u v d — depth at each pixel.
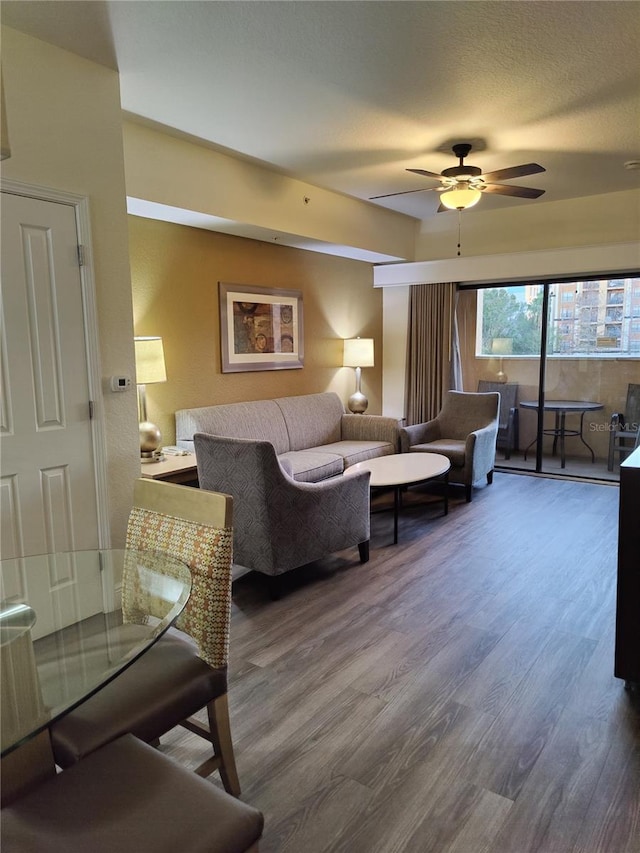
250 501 3.07
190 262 4.59
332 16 2.41
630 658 2.24
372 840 1.62
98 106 2.81
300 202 4.89
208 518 1.79
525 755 1.94
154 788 1.19
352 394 6.58
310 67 2.86
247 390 5.22
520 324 6.05
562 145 4.04
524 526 4.33
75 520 2.85
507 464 6.30
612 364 5.58
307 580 3.40
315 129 3.69
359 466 4.38
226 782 1.75
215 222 4.36
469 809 1.72
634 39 2.62
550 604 3.05
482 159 4.33
